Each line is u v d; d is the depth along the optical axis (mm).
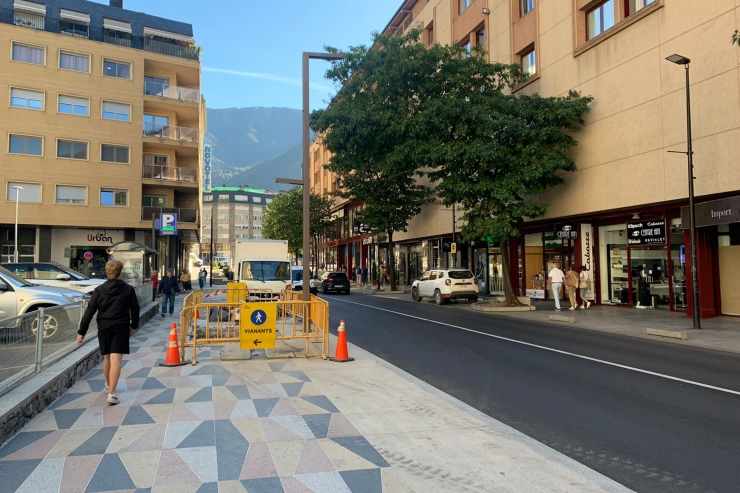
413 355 9531
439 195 19203
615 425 5336
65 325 7469
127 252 23906
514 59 22750
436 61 19125
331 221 54438
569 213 19016
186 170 35219
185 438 4703
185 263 58219
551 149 17797
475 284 22672
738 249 14891
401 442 4648
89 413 5492
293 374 7570
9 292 10289
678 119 14547
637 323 14305
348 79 20000
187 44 38125
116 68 33406
